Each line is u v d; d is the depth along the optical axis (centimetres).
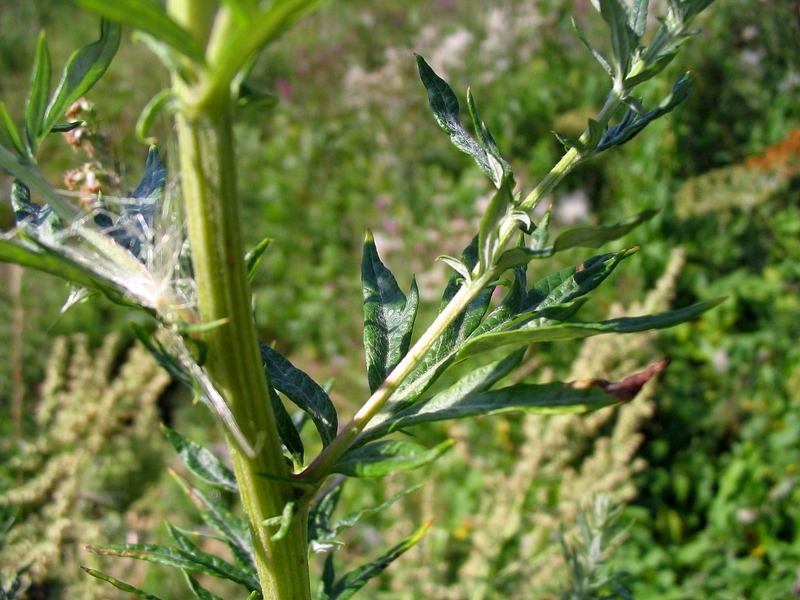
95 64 82
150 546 111
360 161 673
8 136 79
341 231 627
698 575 324
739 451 381
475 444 392
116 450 323
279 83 758
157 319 77
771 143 495
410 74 659
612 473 298
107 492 310
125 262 79
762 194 460
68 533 242
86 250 81
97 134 120
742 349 426
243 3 53
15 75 720
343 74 762
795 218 472
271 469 81
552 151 592
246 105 65
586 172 552
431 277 481
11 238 83
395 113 630
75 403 320
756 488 356
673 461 397
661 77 479
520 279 100
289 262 612
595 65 623
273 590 87
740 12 460
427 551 284
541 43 646
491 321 98
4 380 383
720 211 474
